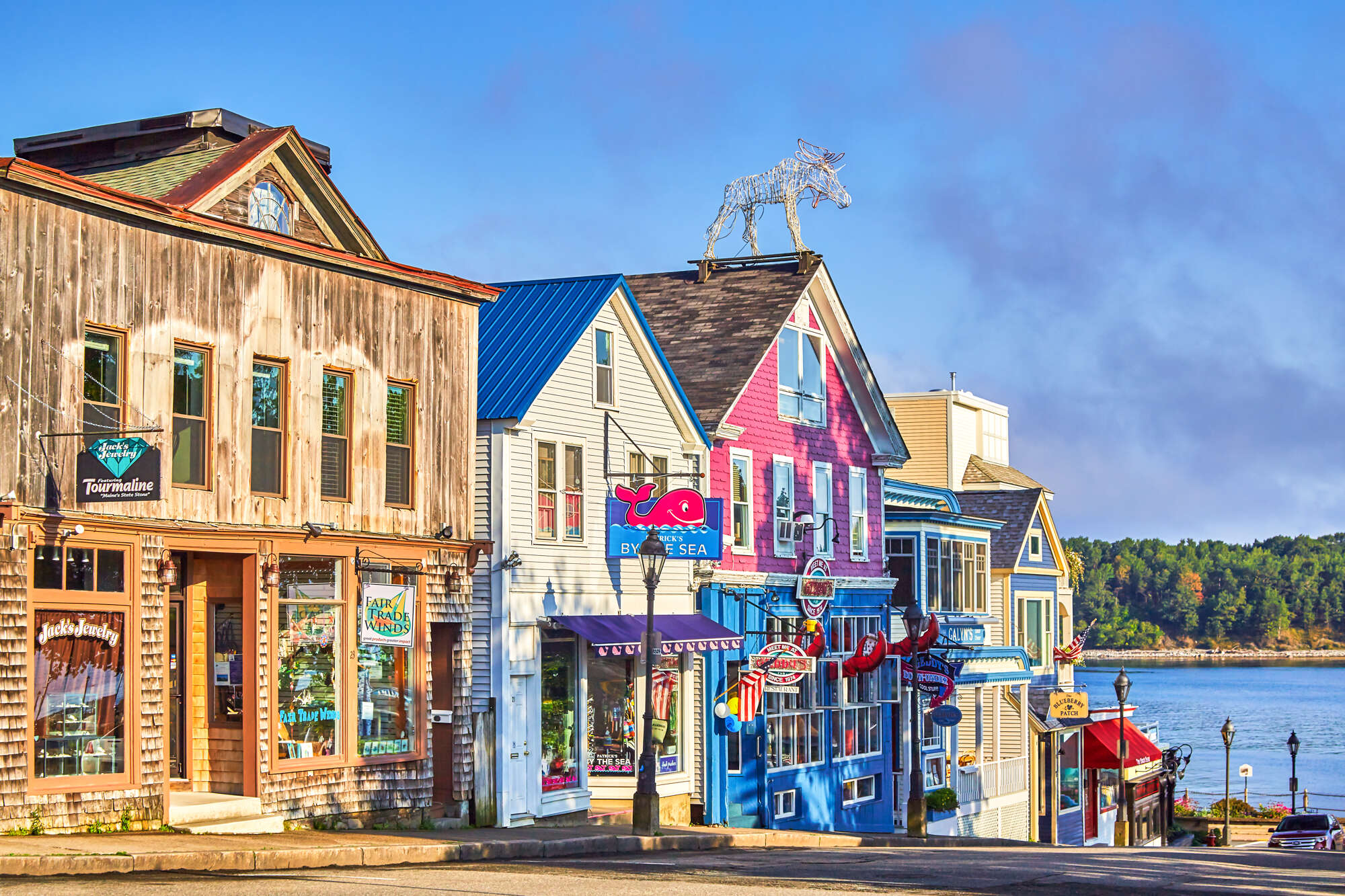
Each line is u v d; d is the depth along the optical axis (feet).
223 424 73.26
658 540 88.89
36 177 63.31
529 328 99.09
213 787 74.79
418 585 85.05
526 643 93.04
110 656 66.85
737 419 117.91
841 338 133.69
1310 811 226.99
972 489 193.57
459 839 77.77
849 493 135.13
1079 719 177.68
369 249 84.38
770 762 118.83
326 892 50.75
